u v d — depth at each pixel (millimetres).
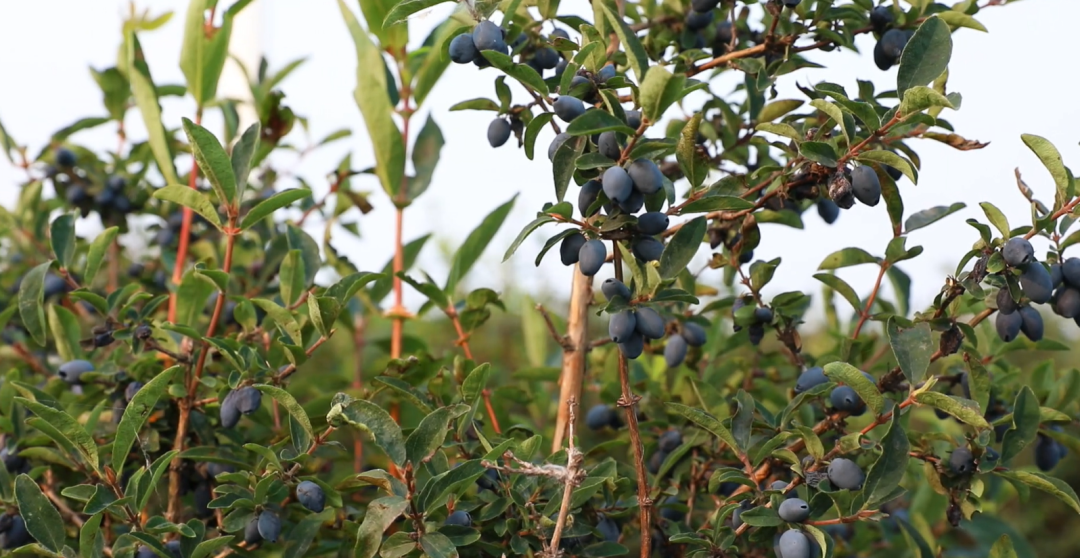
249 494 1149
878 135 1093
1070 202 1093
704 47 1295
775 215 1245
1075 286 1099
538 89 1090
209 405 1247
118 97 1487
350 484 1156
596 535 1161
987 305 1141
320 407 1269
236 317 1249
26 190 1470
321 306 1161
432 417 1085
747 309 1205
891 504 1350
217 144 1169
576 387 1254
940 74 1104
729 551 1123
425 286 1321
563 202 1052
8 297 1494
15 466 1241
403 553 1077
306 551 1191
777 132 1112
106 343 1240
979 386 1155
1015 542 1441
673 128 1312
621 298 1076
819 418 1268
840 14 1202
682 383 1314
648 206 1074
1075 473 2123
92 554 1104
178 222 1455
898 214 1174
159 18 1526
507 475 1147
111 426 1277
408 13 1116
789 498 1102
